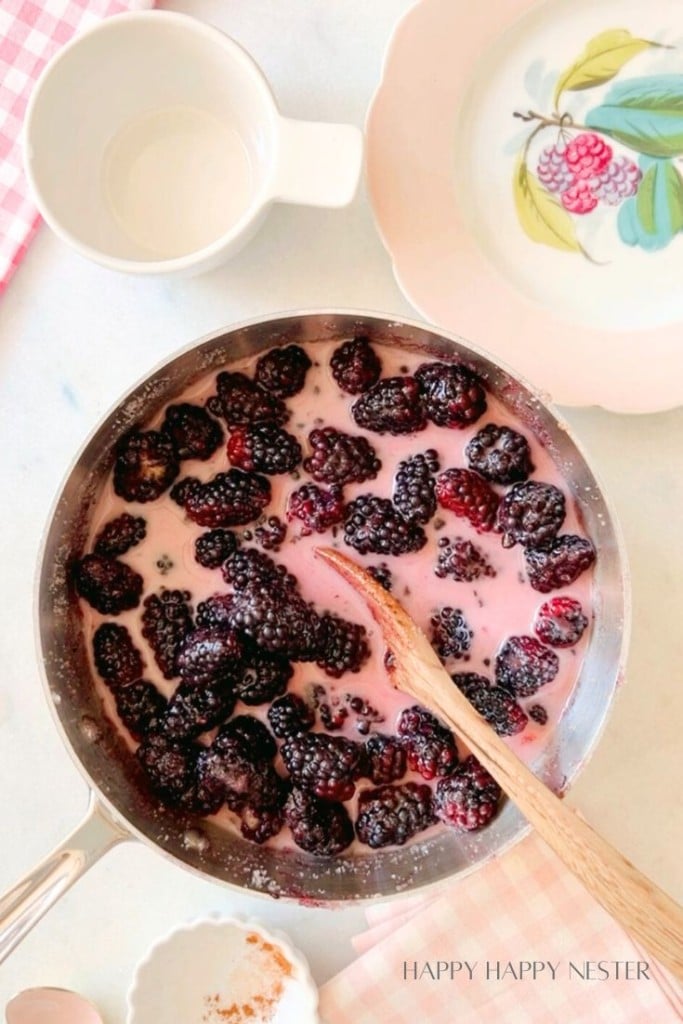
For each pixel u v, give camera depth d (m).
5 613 0.65
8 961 0.65
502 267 0.63
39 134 0.59
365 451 0.59
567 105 0.63
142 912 0.65
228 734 0.58
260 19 0.64
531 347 0.62
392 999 0.62
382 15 0.63
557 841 0.53
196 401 0.60
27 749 0.65
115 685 0.60
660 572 0.63
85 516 0.59
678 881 0.63
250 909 0.64
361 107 0.63
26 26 0.64
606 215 0.63
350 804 0.60
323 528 0.59
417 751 0.58
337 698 0.59
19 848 0.65
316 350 0.60
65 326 0.64
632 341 0.62
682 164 0.63
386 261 0.64
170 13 0.58
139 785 0.59
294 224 0.64
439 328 0.56
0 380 0.65
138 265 0.58
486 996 0.62
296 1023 0.62
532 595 0.60
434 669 0.56
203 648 0.57
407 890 0.56
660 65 0.62
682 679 0.63
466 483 0.58
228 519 0.59
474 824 0.57
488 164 0.63
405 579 0.60
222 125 0.63
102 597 0.59
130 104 0.62
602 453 0.63
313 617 0.58
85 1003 0.64
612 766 0.63
